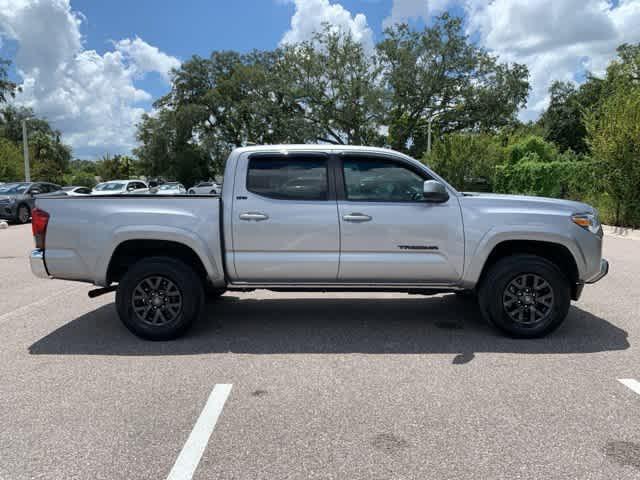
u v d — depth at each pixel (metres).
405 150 48.81
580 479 2.59
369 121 44.75
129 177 70.81
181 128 50.88
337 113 45.19
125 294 4.88
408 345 4.82
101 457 2.83
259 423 3.22
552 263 4.89
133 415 3.34
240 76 51.19
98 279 4.93
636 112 14.95
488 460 2.77
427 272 4.95
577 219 4.89
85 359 4.45
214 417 3.31
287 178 4.98
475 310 6.18
